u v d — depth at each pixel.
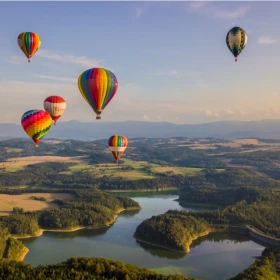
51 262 180.88
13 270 123.75
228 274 171.50
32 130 144.12
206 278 167.12
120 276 119.94
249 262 186.00
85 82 129.62
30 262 180.75
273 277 144.12
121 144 165.25
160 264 181.88
